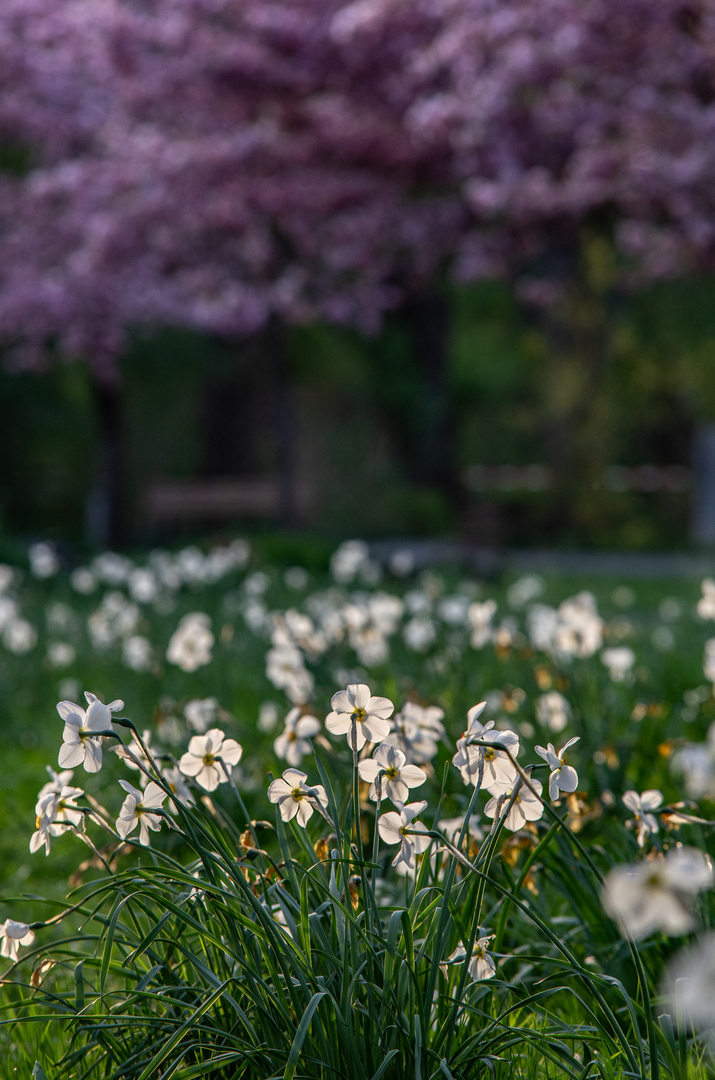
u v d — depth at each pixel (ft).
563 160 45.68
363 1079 6.05
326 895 6.68
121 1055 6.68
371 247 58.90
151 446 101.14
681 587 48.19
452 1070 6.25
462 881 6.57
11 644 24.00
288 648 12.58
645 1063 6.24
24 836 13.25
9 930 6.48
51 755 17.31
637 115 41.83
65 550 47.93
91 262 57.67
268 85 48.73
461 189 55.31
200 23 48.08
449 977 6.69
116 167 53.88
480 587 40.29
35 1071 6.52
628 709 13.43
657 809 7.30
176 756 11.13
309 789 6.60
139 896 7.14
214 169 52.60
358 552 31.37
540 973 8.38
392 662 16.53
